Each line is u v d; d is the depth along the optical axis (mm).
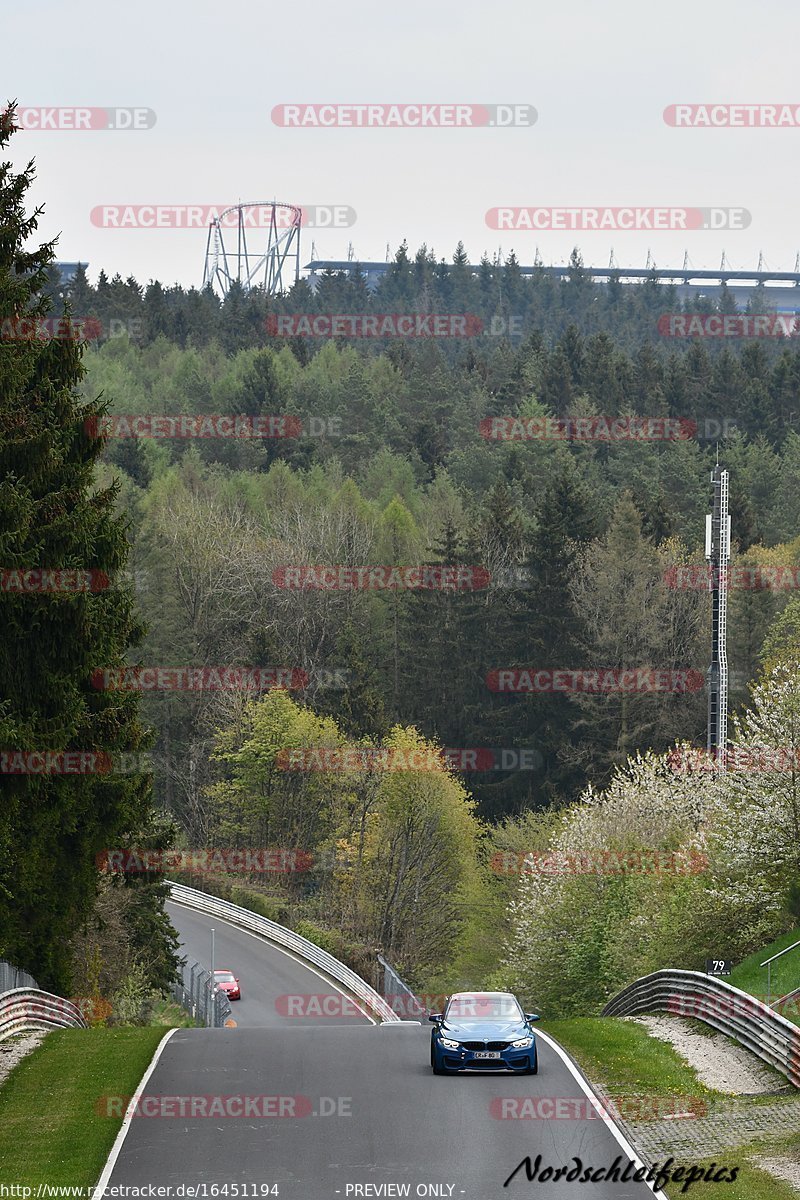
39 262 89625
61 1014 110250
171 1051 86750
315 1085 75000
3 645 77625
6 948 111688
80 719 84125
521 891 189875
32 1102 71812
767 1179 57125
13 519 71812
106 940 154000
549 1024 100562
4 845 96312
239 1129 64938
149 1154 60844
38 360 99250
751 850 125125
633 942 151250
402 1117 67125
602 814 176000
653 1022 99500
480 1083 75625
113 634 108000
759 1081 77938
